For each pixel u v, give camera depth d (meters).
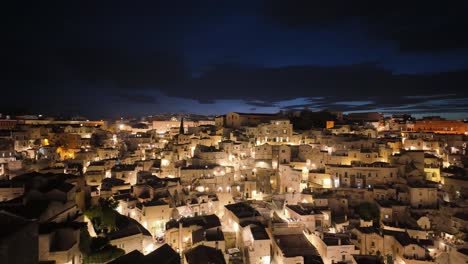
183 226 74.94
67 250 48.81
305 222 79.75
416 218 88.94
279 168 116.94
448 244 73.81
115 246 60.88
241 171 116.12
